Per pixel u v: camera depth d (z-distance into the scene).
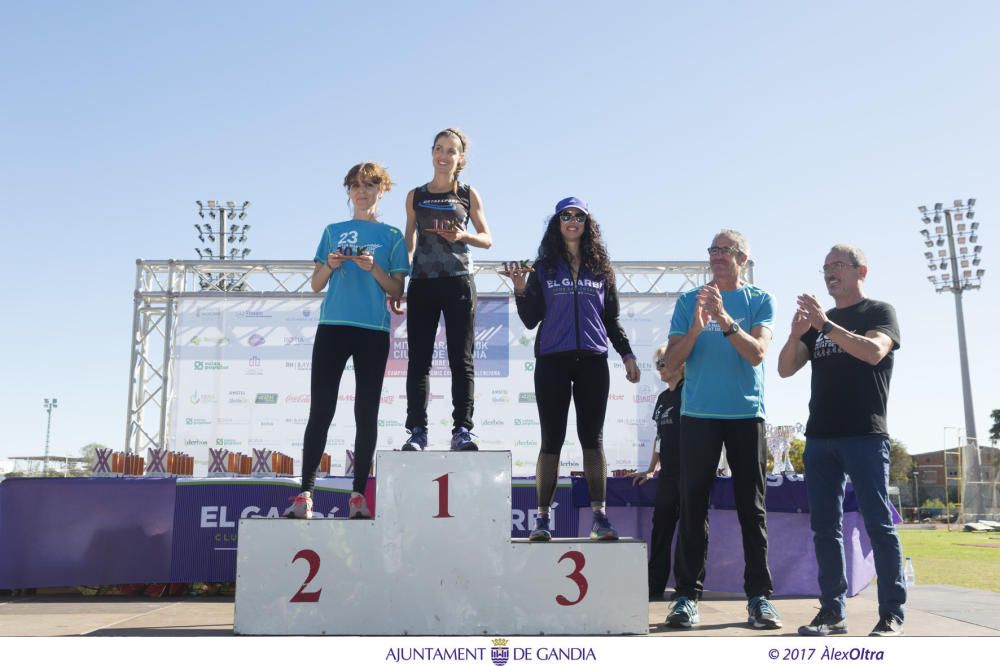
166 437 8.72
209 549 4.98
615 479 5.39
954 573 7.11
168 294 8.81
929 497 49.00
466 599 2.91
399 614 2.90
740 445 3.43
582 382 3.39
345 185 3.71
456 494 2.96
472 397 3.48
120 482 4.97
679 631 3.21
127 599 4.75
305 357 8.76
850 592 4.90
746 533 3.44
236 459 5.27
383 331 3.47
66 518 4.89
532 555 2.94
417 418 3.42
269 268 8.97
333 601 2.91
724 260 3.61
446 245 3.60
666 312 8.63
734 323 3.30
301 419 8.70
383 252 3.55
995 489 21.56
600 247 3.51
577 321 3.36
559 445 3.35
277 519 2.95
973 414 23.66
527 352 8.64
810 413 3.28
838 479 3.24
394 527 2.94
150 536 4.95
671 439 4.76
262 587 2.93
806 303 3.07
